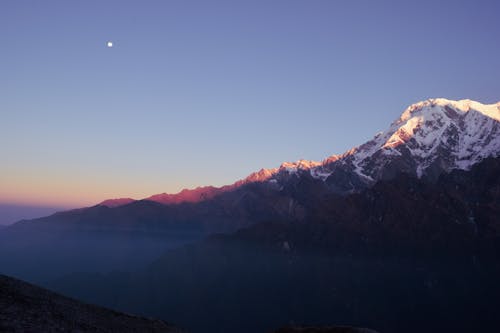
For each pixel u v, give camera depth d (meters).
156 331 48.56
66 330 36.91
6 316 35.25
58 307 43.06
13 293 42.00
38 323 36.12
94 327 40.94
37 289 47.22
